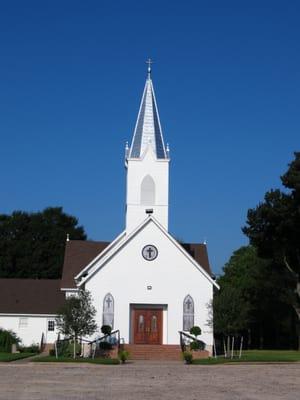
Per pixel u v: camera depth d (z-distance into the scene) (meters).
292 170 60.44
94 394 23.19
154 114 59.38
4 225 93.25
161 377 30.84
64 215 97.25
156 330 52.50
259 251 64.75
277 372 34.50
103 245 65.25
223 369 36.78
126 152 58.19
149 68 60.81
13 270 90.75
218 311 48.09
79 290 50.72
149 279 52.88
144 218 57.06
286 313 76.88
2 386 25.48
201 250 62.22
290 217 59.66
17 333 60.88
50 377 30.00
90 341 49.12
